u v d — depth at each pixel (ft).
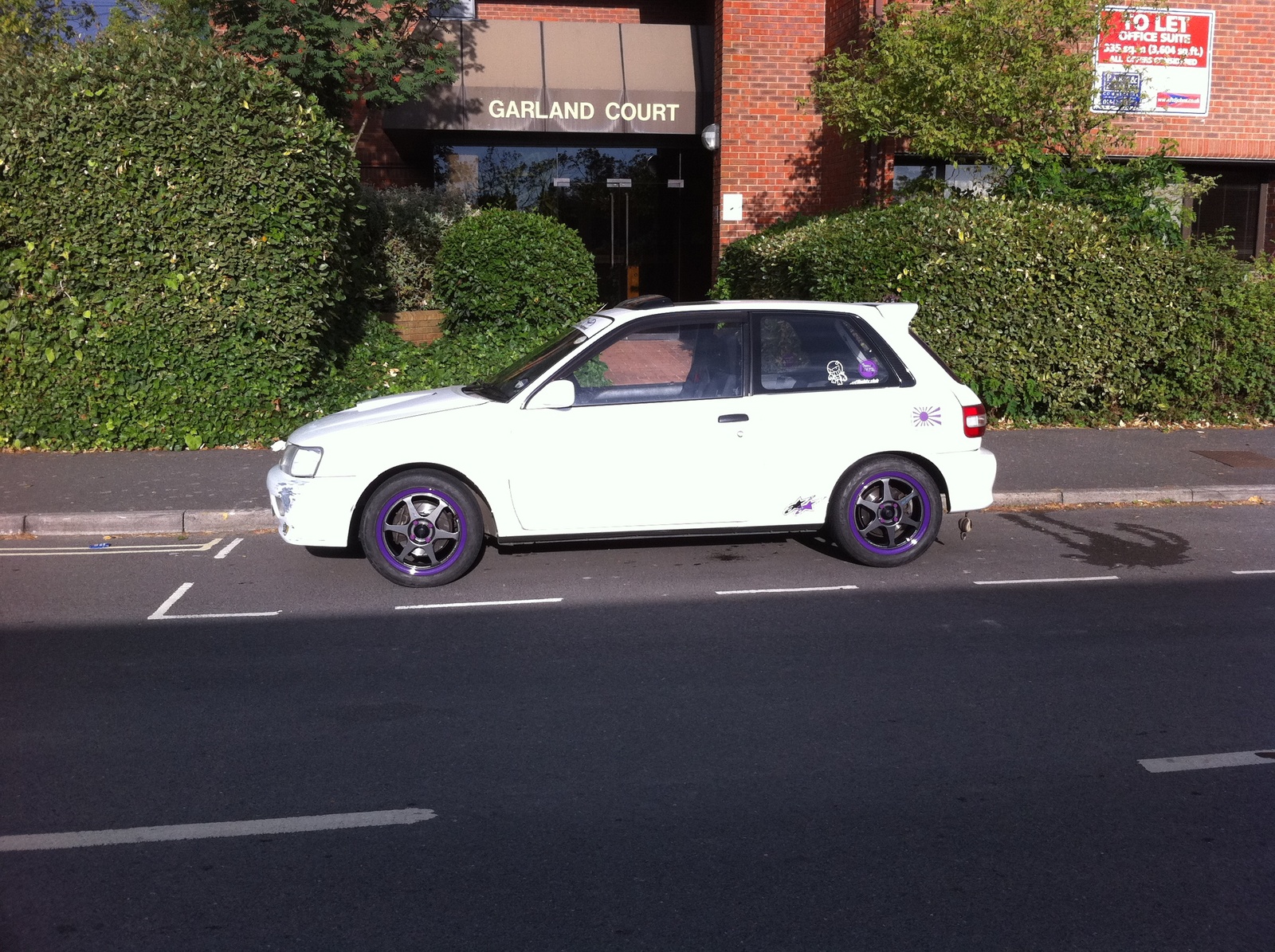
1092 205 43.29
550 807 14.21
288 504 23.62
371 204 53.36
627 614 22.03
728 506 24.31
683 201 67.72
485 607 22.54
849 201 55.77
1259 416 42.50
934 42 43.55
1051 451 36.88
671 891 12.31
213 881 12.53
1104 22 44.47
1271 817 13.94
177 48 36.27
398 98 49.03
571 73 60.85
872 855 13.05
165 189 35.42
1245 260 61.36
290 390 37.70
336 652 19.97
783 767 15.33
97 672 19.01
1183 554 26.78
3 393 36.42
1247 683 18.43
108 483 32.14
